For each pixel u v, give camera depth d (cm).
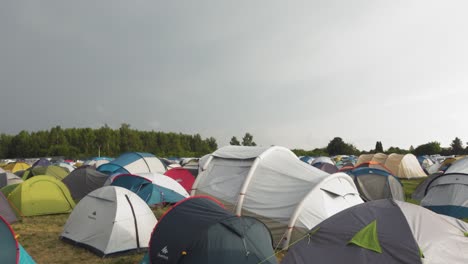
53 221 1045
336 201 834
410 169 2503
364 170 1398
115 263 688
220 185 967
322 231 497
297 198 801
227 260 518
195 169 1747
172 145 7838
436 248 427
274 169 923
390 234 448
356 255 438
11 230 539
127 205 777
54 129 7250
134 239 746
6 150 6619
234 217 571
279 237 780
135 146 7081
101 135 6925
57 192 1166
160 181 1230
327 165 2042
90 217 797
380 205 521
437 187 1153
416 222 468
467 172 1124
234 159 1012
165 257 559
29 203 1103
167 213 622
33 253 743
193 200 640
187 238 544
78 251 755
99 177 1413
